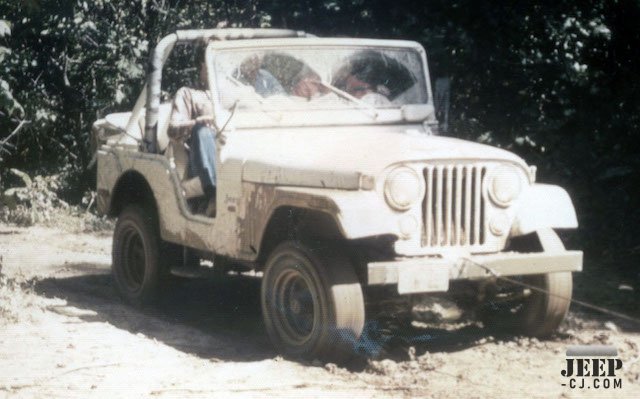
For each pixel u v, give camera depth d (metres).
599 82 12.66
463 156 6.84
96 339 7.25
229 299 9.25
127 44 14.27
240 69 7.89
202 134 7.89
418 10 12.72
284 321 7.00
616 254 11.35
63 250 11.87
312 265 6.62
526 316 7.39
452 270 6.62
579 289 9.66
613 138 12.58
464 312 7.77
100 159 9.38
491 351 7.11
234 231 7.44
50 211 14.03
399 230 6.64
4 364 6.45
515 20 12.30
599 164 12.21
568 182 12.27
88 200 14.77
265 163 7.14
